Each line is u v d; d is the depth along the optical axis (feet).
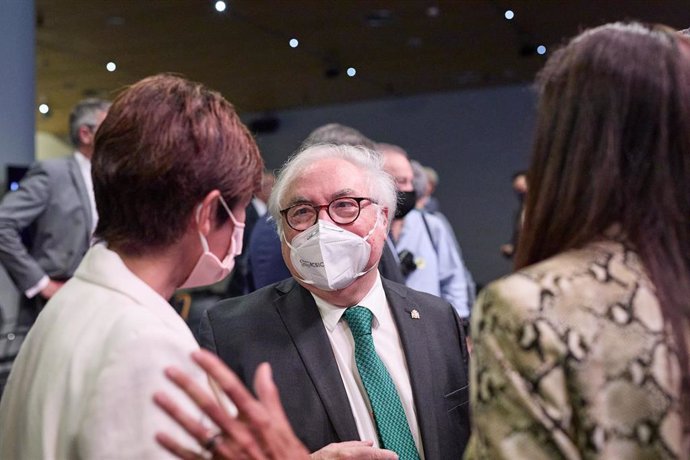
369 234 5.05
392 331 5.18
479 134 33.83
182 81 3.51
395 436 4.80
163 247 3.34
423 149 34.96
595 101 2.83
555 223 2.89
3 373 9.25
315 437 4.75
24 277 10.43
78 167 10.97
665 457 2.50
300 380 4.89
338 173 5.09
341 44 24.88
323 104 36.09
